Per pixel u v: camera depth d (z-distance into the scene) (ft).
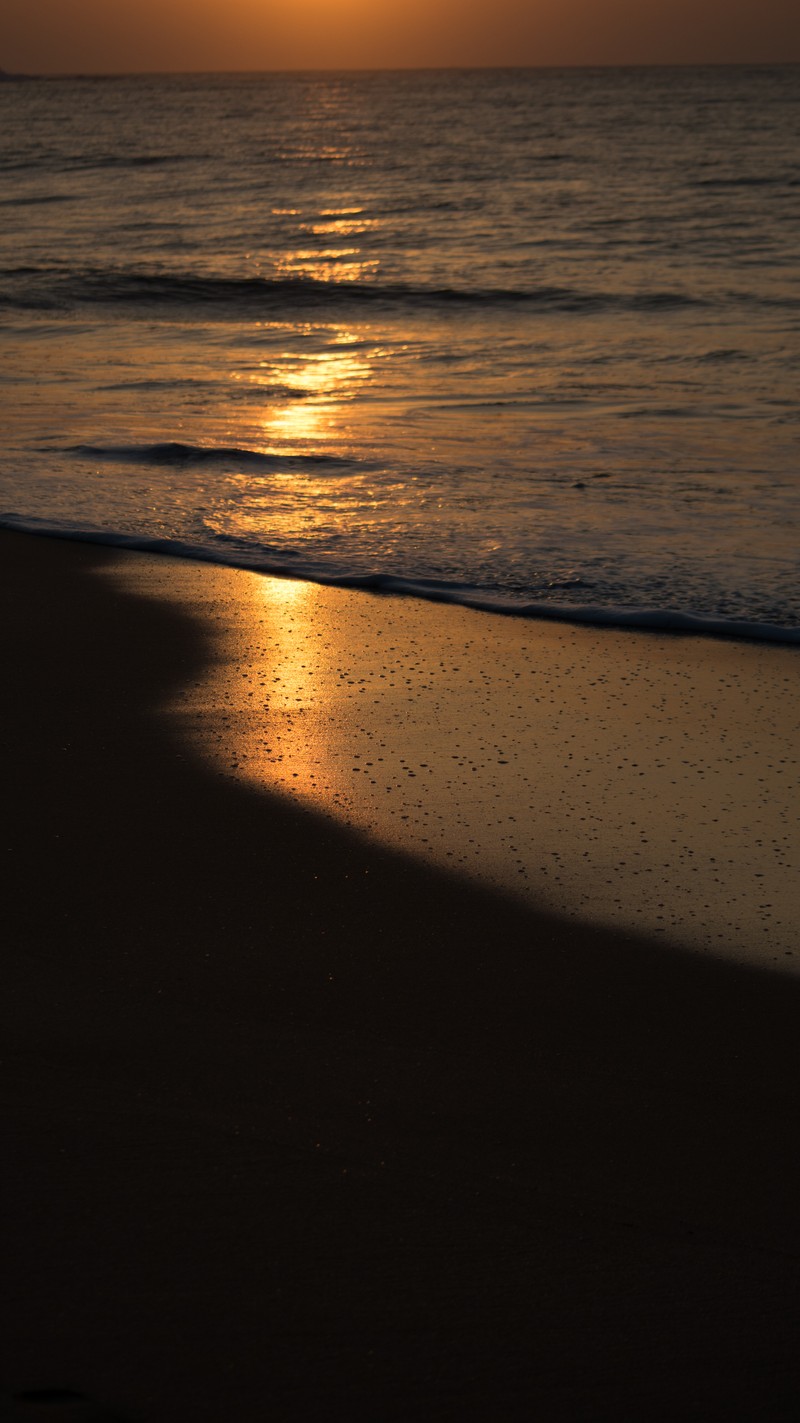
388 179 135.33
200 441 36.24
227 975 11.33
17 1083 9.54
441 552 26.08
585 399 42.04
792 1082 10.07
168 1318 7.32
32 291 68.85
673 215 100.58
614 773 16.10
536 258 80.89
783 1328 7.55
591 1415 6.90
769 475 31.86
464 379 46.24
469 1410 6.88
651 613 22.13
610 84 483.10
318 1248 7.97
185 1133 9.04
